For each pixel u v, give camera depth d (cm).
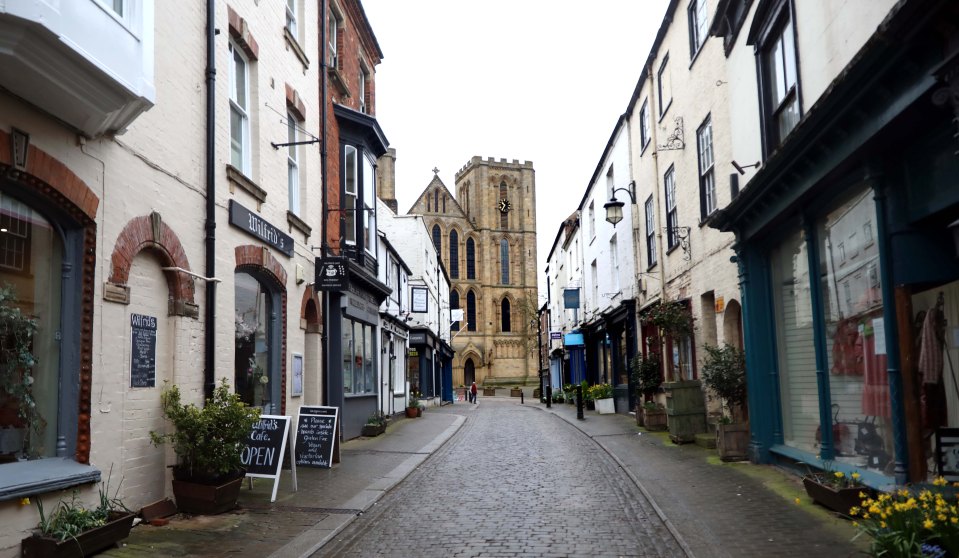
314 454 1180
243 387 1111
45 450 657
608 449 1443
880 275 721
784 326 1084
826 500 755
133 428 764
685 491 935
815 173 823
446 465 1309
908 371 693
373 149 1973
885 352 734
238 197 1070
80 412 675
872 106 661
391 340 2561
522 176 8944
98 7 619
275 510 857
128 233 751
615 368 2553
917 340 699
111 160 726
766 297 1127
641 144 2055
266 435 934
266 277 1203
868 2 711
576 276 3506
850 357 845
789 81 970
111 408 722
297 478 1102
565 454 1431
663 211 1822
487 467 1266
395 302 2705
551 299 4916
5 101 584
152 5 716
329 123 1673
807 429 1002
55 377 672
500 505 898
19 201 636
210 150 946
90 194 686
